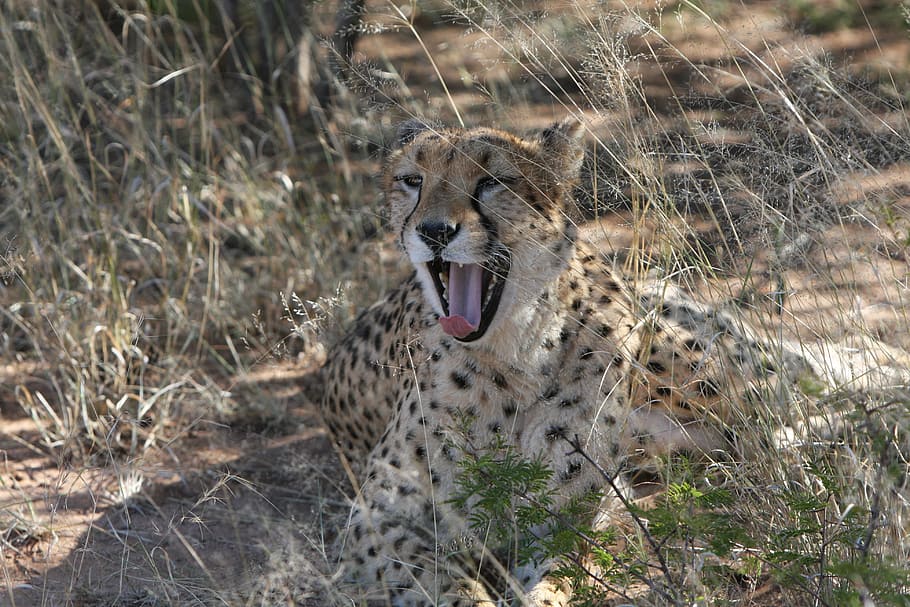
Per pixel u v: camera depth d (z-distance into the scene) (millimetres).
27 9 12320
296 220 11836
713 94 8688
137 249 10977
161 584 7145
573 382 7461
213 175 11875
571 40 7957
